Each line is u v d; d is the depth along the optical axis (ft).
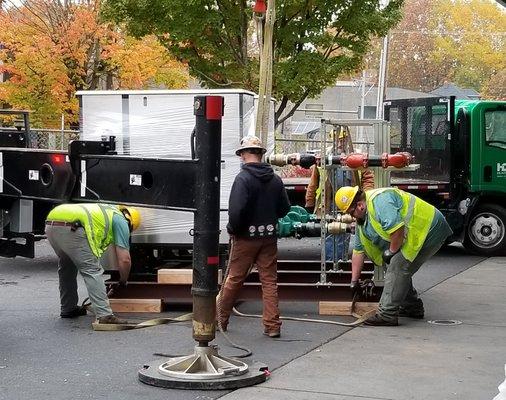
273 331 28.35
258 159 28.63
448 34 230.68
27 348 26.61
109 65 81.97
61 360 25.09
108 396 21.44
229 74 61.05
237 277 28.73
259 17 38.11
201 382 22.07
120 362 24.89
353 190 30.30
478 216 53.06
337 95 161.58
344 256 36.47
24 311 32.81
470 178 51.83
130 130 37.52
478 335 29.14
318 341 27.86
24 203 34.35
